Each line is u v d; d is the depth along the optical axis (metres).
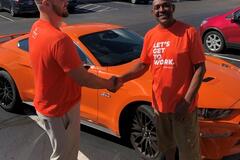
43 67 3.28
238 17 10.72
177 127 3.89
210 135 4.45
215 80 4.92
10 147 5.50
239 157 4.93
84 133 5.84
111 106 5.14
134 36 6.17
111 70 5.25
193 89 3.65
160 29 3.74
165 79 3.77
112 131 5.25
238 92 4.74
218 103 4.55
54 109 3.38
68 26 6.13
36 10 20.70
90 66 5.40
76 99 3.48
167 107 3.85
